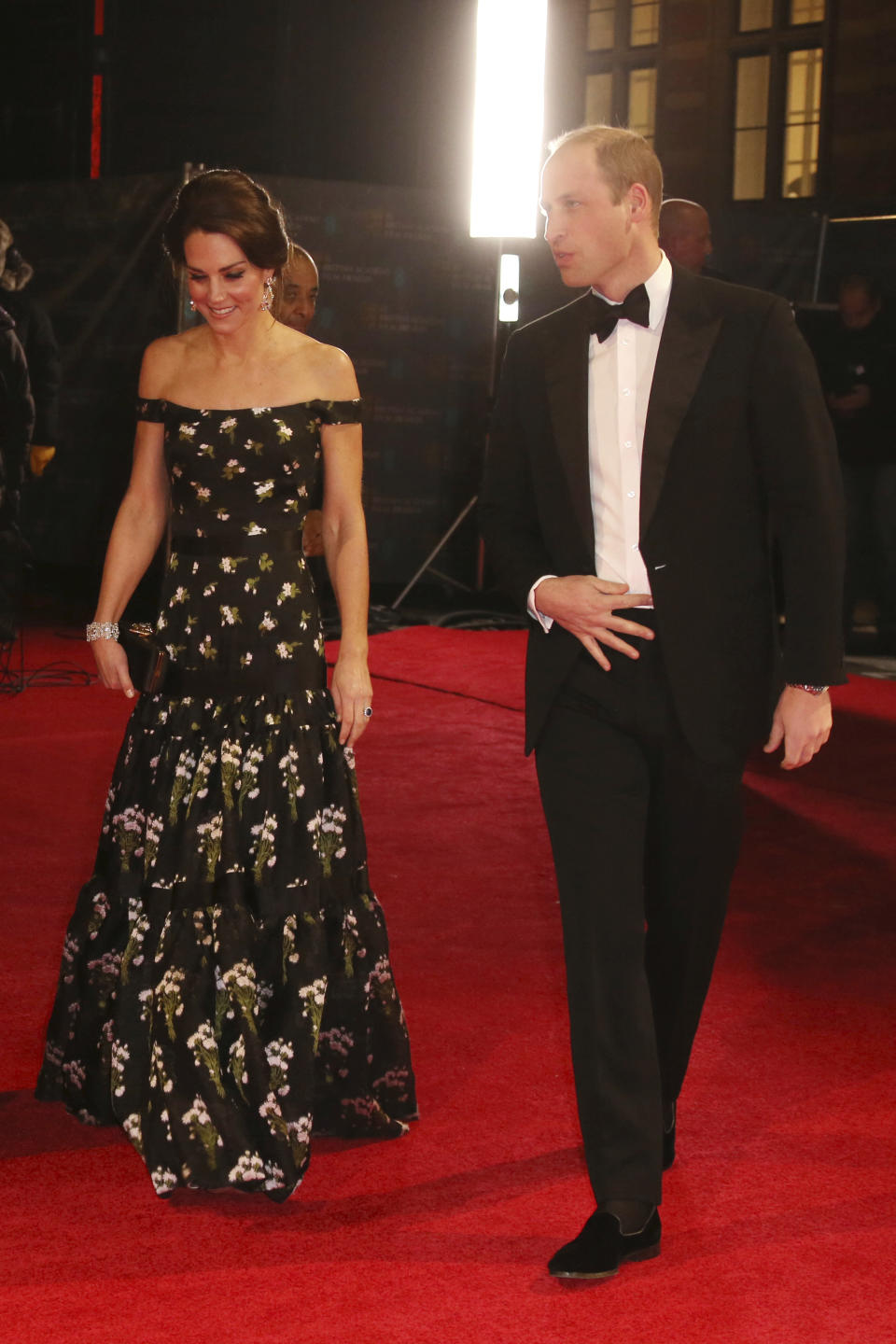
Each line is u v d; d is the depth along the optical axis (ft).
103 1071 23.11
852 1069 26.43
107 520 82.74
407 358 82.23
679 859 20.44
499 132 69.41
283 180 79.87
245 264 21.47
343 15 121.49
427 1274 19.45
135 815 22.72
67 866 36.68
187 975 21.72
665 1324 18.38
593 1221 19.39
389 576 83.76
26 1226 20.44
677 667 19.36
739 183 120.57
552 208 19.45
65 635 72.23
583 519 19.97
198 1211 21.07
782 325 19.30
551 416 20.17
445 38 120.57
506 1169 22.49
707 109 120.57
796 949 32.73
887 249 81.30
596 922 19.51
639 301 19.44
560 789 19.99
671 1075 21.40
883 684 66.49
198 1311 18.43
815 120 116.67
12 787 44.06
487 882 36.91
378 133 122.93
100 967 23.07
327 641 69.00
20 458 60.85
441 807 43.88
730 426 19.36
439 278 81.87
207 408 22.33
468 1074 25.79
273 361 22.48
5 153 127.13
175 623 22.63
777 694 20.17
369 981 23.15
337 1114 23.24
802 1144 23.48
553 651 20.21
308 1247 20.11
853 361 72.28
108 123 124.88
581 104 127.65
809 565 19.06
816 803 45.91
